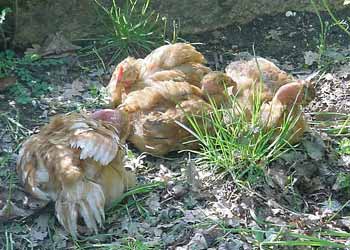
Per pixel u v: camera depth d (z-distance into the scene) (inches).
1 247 215.0
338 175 238.4
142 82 254.5
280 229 216.5
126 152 242.8
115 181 221.1
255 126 238.4
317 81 280.7
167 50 257.3
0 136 250.5
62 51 291.0
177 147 242.8
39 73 281.1
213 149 236.7
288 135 242.4
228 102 248.1
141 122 240.4
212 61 293.9
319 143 248.7
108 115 236.1
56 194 217.2
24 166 222.7
